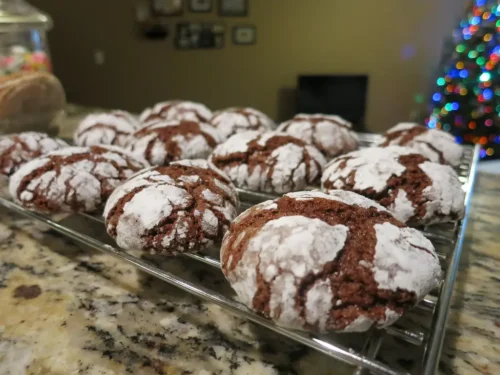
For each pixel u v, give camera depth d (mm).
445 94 3949
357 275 764
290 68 5000
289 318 741
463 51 3771
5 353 840
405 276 771
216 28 4676
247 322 945
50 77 1960
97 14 4398
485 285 1071
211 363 832
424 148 1583
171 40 4656
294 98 5117
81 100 4699
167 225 1009
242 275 798
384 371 651
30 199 1190
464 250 1241
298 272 752
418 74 5098
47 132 2070
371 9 4824
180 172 1167
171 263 1152
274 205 917
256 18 4730
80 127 1925
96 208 1240
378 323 742
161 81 4816
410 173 1197
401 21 4883
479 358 837
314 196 921
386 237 821
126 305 990
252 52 4859
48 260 1167
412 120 5281
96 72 4633
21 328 907
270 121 2086
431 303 877
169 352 855
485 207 1545
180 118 2037
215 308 988
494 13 3572
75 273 1109
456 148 1615
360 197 960
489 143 3895
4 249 1217
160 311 974
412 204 1142
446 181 1178
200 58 4789
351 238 819
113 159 1310
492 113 3748
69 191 1188
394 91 5184
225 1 4594
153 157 1569
